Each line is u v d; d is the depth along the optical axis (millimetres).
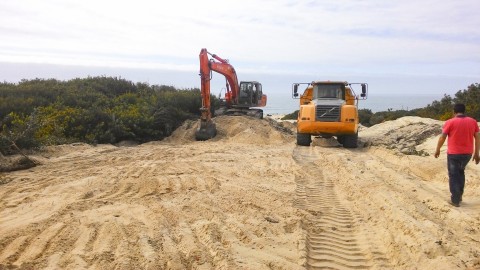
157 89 27594
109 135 17109
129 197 8102
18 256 5211
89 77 26750
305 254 5531
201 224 6375
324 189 9359
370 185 9141
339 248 5938
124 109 20312
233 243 5688
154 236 5941
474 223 6598
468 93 26938
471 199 8180
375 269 5227
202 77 19266
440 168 11180
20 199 7773
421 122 21953
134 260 5094
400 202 7754
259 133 19766
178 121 21234
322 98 17734
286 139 19547
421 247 5539
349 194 8820
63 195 8062
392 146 17438
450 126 7828
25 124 13234
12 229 6062
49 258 5129
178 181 9500
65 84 24547
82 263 4949
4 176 9805
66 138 16047
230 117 22297
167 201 7801
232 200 7973
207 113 19344
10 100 16938
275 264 5102
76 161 12164
